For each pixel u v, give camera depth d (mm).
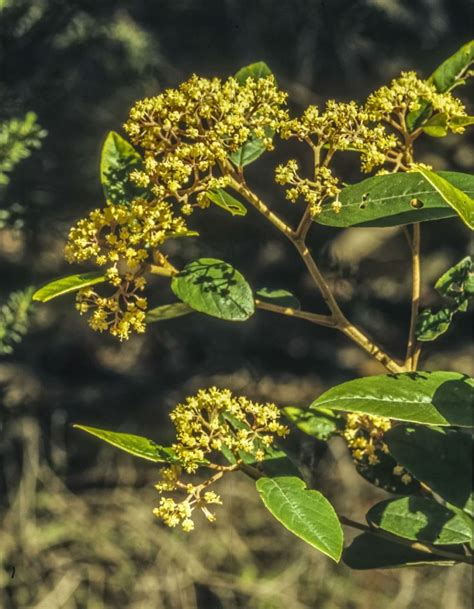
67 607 3211
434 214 1282
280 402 3400
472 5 3086
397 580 3344
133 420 3453
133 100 2883
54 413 3393
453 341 3377
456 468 1329
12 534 3260
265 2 3121
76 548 3297
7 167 1838
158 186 1279
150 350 3510
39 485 3393
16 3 2633
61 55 2773
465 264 1342
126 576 3270
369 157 1275
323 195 1284
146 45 2846
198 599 3301
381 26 3143
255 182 3020
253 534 3406
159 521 3381
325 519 1240
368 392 1266
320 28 3135
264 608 3264
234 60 3096
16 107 2629
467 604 3311
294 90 3152
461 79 1349
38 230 2701
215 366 3467
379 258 3180
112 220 1284
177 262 2922
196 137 1272
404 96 1303
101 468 3475
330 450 3475
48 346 3352
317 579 3338
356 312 3180
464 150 3076
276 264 3051
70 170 2793
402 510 1330
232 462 1293
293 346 3441
